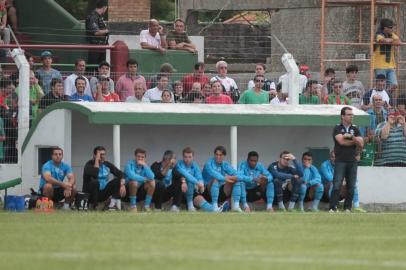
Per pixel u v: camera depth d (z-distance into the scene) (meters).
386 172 66.25
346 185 59.03
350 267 32.62
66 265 32.44
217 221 47.59
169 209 58.16
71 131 61.16
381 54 71.88
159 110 59.81
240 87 78.81
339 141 58.22
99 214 51.72
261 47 96.62
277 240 39.59
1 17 74.69
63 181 57.09
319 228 44.62
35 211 54.75
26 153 62.50
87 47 69.69
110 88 64.94
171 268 31.75
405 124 66.56
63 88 64.31
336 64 89.69
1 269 31.80
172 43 73.50
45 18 80.00
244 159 64.94
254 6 92.06
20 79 63.03
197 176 58.16
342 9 89.56
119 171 56.94
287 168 59.81
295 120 62.03
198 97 65.06
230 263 32.91
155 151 63.59
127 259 33.69
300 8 90.25
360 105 67.38
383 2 77.88
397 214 54.03
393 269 32.44
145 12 89.50
